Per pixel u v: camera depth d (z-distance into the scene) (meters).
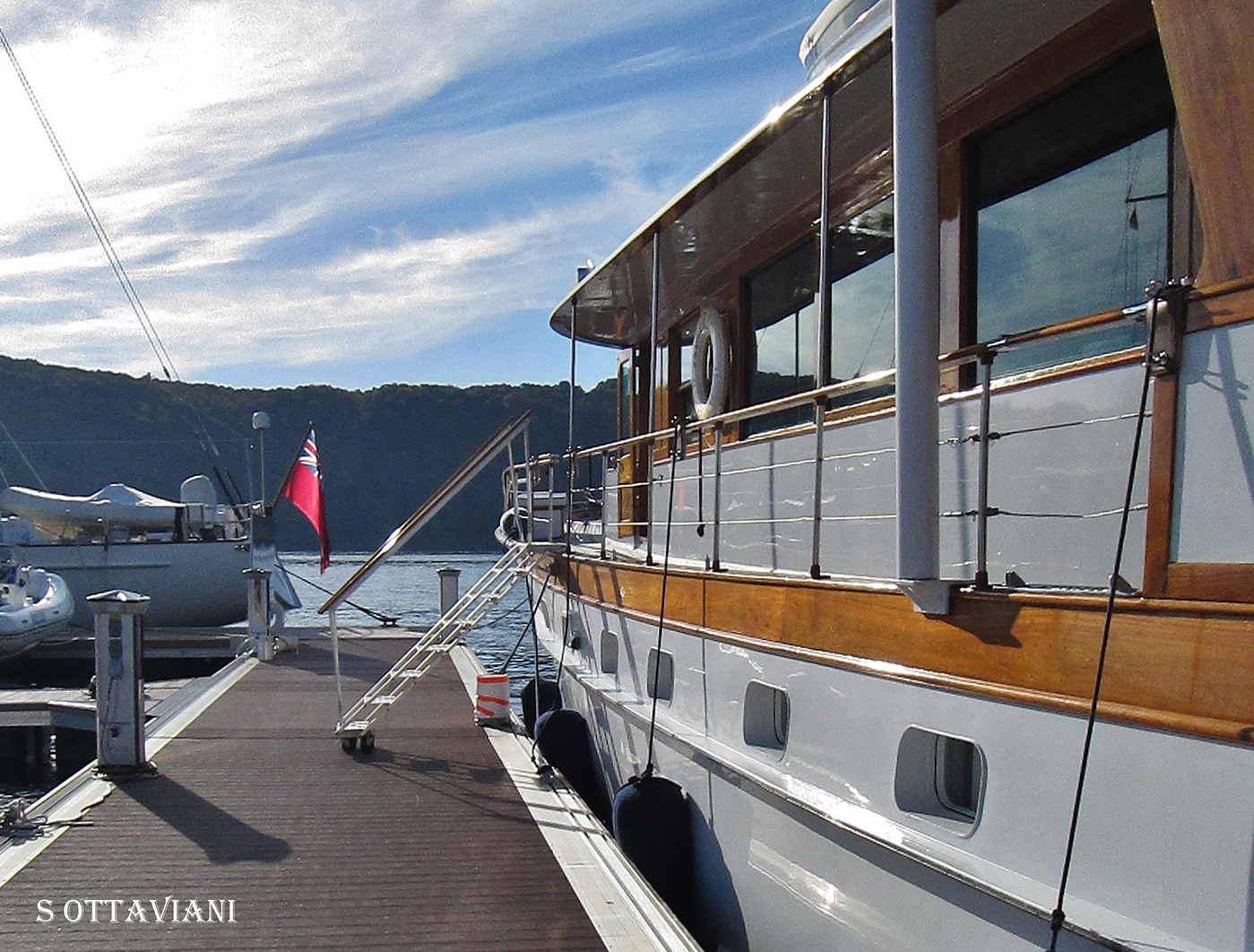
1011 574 4.01
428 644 11.03
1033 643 3.58
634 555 9.25
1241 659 2.88
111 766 8.38
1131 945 3.06
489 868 6.23
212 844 6.68
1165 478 3.13
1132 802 3.17
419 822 7.19
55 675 20.45
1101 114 4.48
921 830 4.11
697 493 7.95
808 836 4.90
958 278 5.16
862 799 4.54
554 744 8.73
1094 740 3.31
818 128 5.55
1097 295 4.45
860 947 4.44
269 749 9.56
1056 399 4.05
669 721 6.79
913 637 4.21
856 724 4.60
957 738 3.93
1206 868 2.94
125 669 8.43
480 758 9.20
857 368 6.40
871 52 4.56
